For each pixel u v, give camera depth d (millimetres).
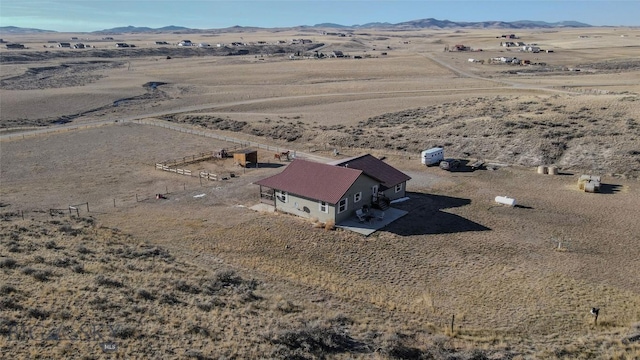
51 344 18250
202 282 27844
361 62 176000
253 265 33531
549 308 27625
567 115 72250
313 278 31609
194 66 183000
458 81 126188
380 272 33375
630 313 26828
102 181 56375
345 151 71188
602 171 56406
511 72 143750
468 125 74125
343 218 42906
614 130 63938
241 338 20812
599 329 25016
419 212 45625
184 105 110125
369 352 20938
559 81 117875
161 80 146750
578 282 31359
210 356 19016
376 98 107562
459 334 24094
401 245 38094
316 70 159000
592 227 41469
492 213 45312
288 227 41719
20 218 41562
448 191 52062
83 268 27250
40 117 98375
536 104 81312
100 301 22562
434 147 68875
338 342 21547
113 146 73562
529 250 37062
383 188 46875
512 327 25203
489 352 21828
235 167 62781
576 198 48844
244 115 96125
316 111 97750
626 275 32531
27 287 23062
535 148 63031
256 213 45469
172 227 41594
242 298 25844
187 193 51969
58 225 38719
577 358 21562
